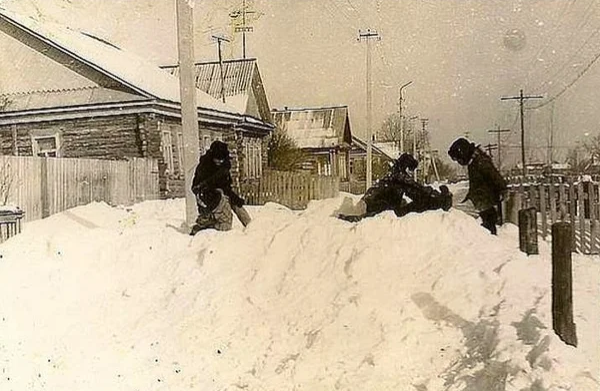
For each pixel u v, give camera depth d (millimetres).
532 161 44281
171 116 26406
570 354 5191
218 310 7547
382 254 7848
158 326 7387
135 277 8766
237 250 8750
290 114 44344
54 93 26047
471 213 16047
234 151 31672
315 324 6832
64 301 8320
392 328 6406
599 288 7684
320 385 5723
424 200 10867
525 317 6125
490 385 5129
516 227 12477
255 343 6754
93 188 20953
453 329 6309
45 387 6133
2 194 17688
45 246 9883
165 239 9570
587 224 12008
